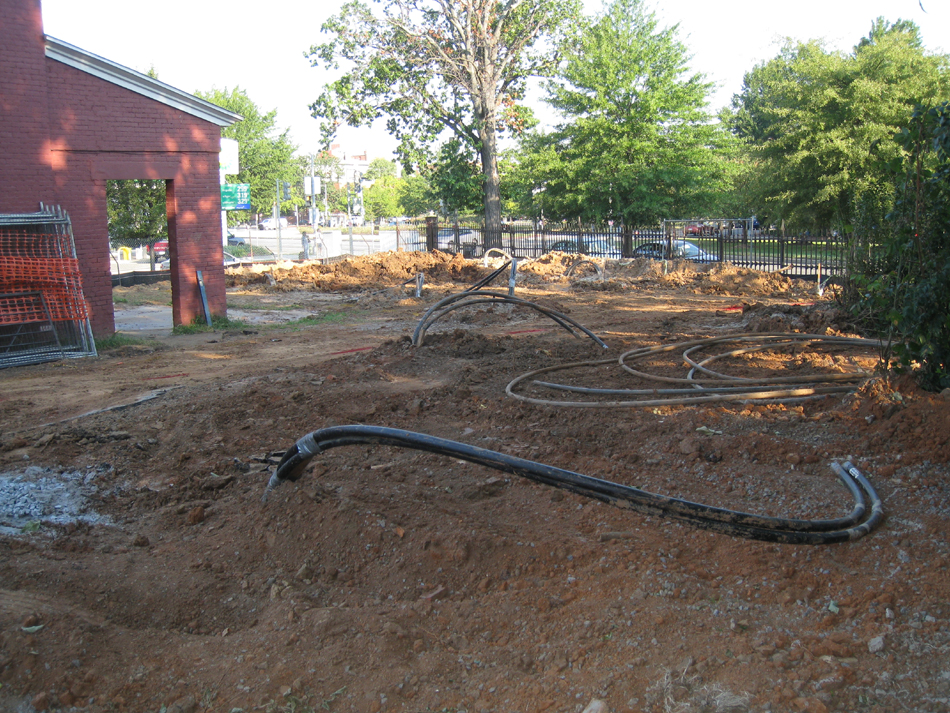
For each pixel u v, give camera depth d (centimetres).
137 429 782
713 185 3859
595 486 453
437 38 3509
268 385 955
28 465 671
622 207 3772
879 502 518
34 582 457
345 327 1616
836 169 2936
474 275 2636
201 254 1598
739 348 1097
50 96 1329
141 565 489
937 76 2848
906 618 397
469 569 472
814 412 757
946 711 329
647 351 1076
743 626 398
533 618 424
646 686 356
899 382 732
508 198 4388
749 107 5816
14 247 1277
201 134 1553
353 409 836
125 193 2548
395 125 3681
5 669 381
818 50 3044
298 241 5072
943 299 682
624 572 454
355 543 493
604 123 3706
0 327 1241
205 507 575
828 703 336
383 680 376
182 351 1321
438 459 654
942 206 682
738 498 560
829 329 1181
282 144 6412
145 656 406
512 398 837
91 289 1418
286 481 559
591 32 3869
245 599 454
